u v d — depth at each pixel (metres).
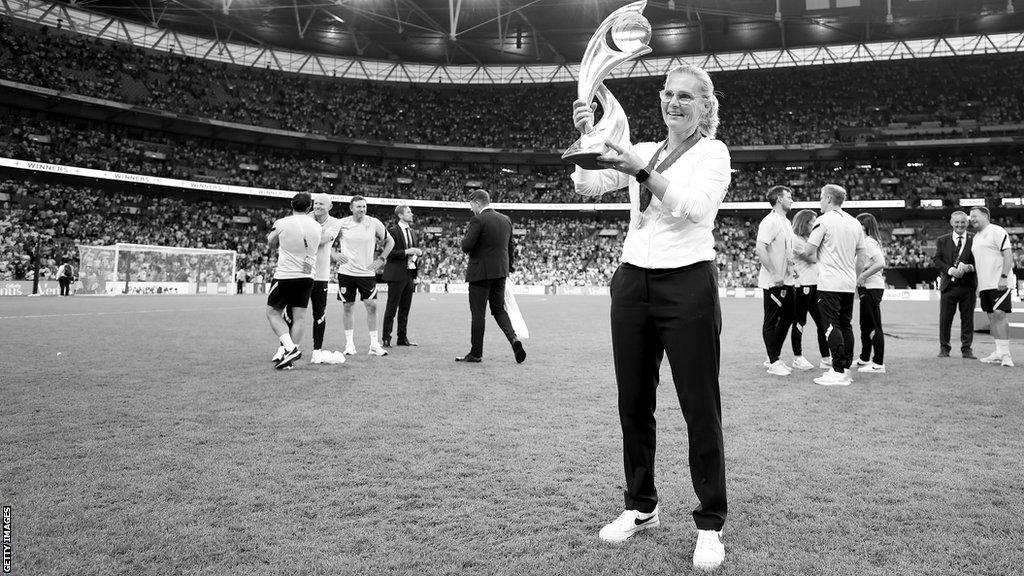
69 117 38.53
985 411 4.43
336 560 2.05
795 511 2.50
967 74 44.12
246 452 3.25
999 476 2.94
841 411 4.44
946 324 7.79
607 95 2.06
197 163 41.22
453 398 4.79
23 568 1.95
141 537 2.20
